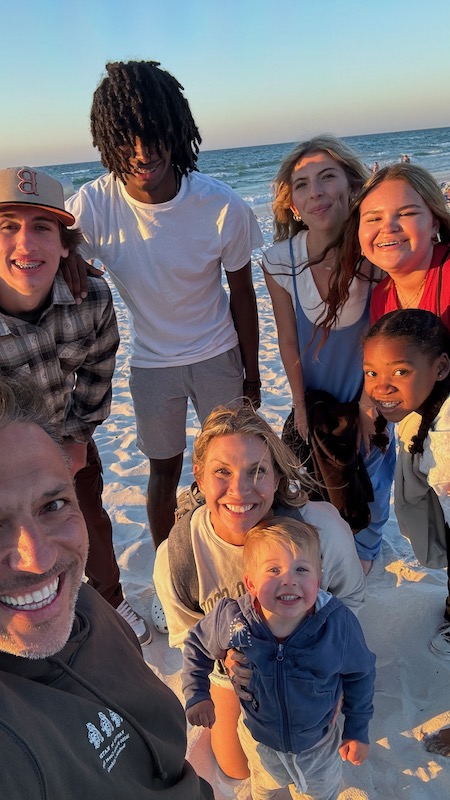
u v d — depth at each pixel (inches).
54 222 42.7
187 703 40.1
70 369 49.9
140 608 61.7
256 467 37.8
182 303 57.5
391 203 43.2
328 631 35.9
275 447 39.0
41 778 19.1
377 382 41.7
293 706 35.9
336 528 42.3
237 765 42.8
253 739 38.3
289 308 57.5
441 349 40.4
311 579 34.9
